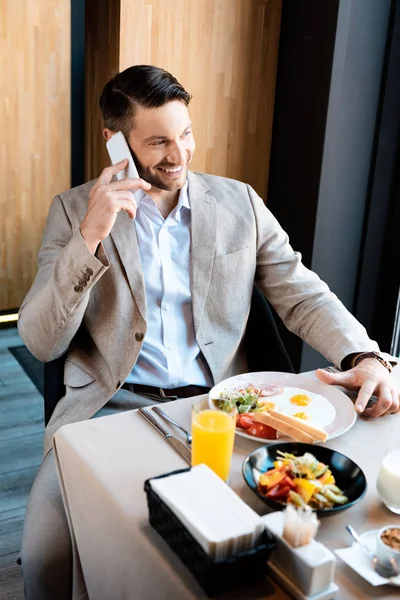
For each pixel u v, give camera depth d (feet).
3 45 9.53
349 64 7.54
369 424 3.92
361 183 8.15
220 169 8.43
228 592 2.52
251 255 5.40
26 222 10.64
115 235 4.94
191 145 4.80
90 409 4.75
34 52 9.70
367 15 7.45
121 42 7.39
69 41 9.82
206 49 7.81
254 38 8.04
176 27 7.57
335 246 8.28
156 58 7.60
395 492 3.00
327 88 7.55
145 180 4.84
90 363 5.01
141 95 4.53
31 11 9.48
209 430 3.13
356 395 4.26
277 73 8.32
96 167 10.11
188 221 5.23
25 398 8.86
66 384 4.87
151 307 5.11
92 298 4.97
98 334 4.96
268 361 5.51
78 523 3.46
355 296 8.68
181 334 5.16
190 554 2.56
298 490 2.93
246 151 8.52
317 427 3.54
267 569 2.59
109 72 8.32
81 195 5.14
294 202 8.35
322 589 2.48
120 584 3.08
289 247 5.67
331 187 7.96
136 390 5.04
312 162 7.93
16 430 8.05
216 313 5.21
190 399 4.05
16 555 5.87
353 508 3.08
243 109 8.30
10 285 10.93
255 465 3.22
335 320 4.98
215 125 8.19
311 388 4.24
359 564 2.64
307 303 5.26
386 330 8.66
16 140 10.08
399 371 4.71
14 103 9.87
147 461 3.37
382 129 7.95
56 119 10.19
